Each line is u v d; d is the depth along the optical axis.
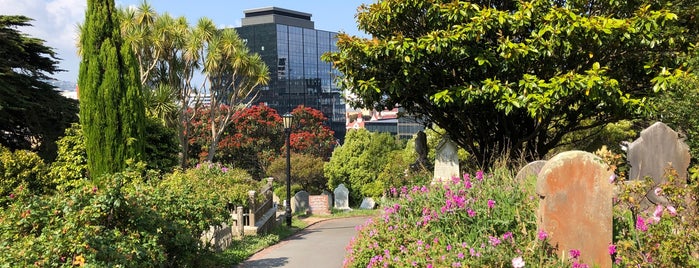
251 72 32.47
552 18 11.84
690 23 13.19
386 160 39.19
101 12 17.02
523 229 6.16
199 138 44.22
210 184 14.80
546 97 11.36
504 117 13.51
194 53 30.00
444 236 6.67
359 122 111.75
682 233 5.16
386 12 13.39
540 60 12.78
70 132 18.06
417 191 7.93
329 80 119.25
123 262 6.37
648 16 11.69
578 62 12.98
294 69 111.31
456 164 12.77
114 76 16.81
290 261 10.65
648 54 12.91
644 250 5.52
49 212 6.68
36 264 5.88
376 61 13.06
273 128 47.00
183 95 31.48
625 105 12.14
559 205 6.00
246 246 12.39
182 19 30.41
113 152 16.70
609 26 11.55
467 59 13.00
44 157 22.80
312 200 28.30
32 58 24.31
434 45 12.02
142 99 17.38
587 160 5.98
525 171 8.21
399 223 7.43
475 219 6.67
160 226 7.88
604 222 5.94
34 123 23.22
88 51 16.92
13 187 12.38
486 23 11.95
